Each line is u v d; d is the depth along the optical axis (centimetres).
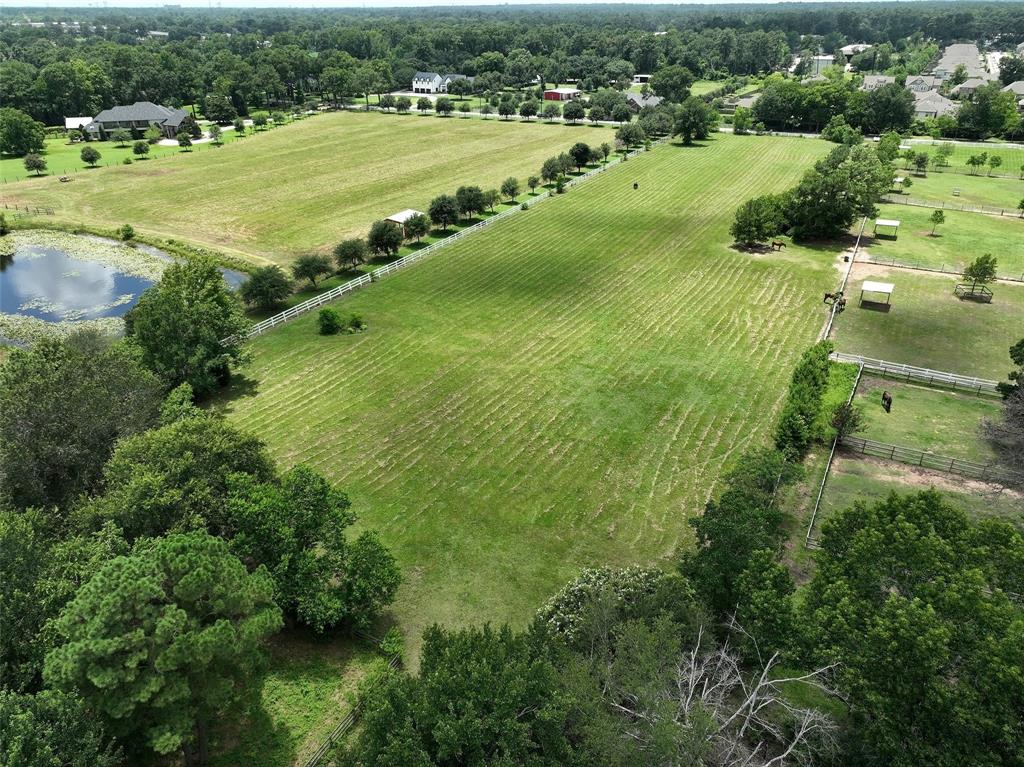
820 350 4353
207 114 15225
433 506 3431
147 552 2036
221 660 1944
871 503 3428
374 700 2011
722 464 3731
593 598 2358
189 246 7331
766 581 2189
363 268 6700
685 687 2047
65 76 14875
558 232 7681
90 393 3116
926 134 12875
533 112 15262
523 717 1878
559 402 4341
